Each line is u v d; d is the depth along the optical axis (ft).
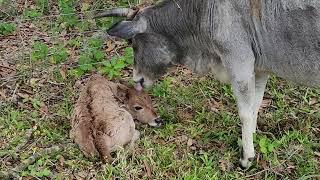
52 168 22.04
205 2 21.02
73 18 27.25
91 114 22.09
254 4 20.49
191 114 23.75
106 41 26.53
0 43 26.73
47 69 25.34
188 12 21.49
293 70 20.99
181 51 22.17
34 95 24.44
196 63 22.16
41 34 27.12
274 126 23.29
